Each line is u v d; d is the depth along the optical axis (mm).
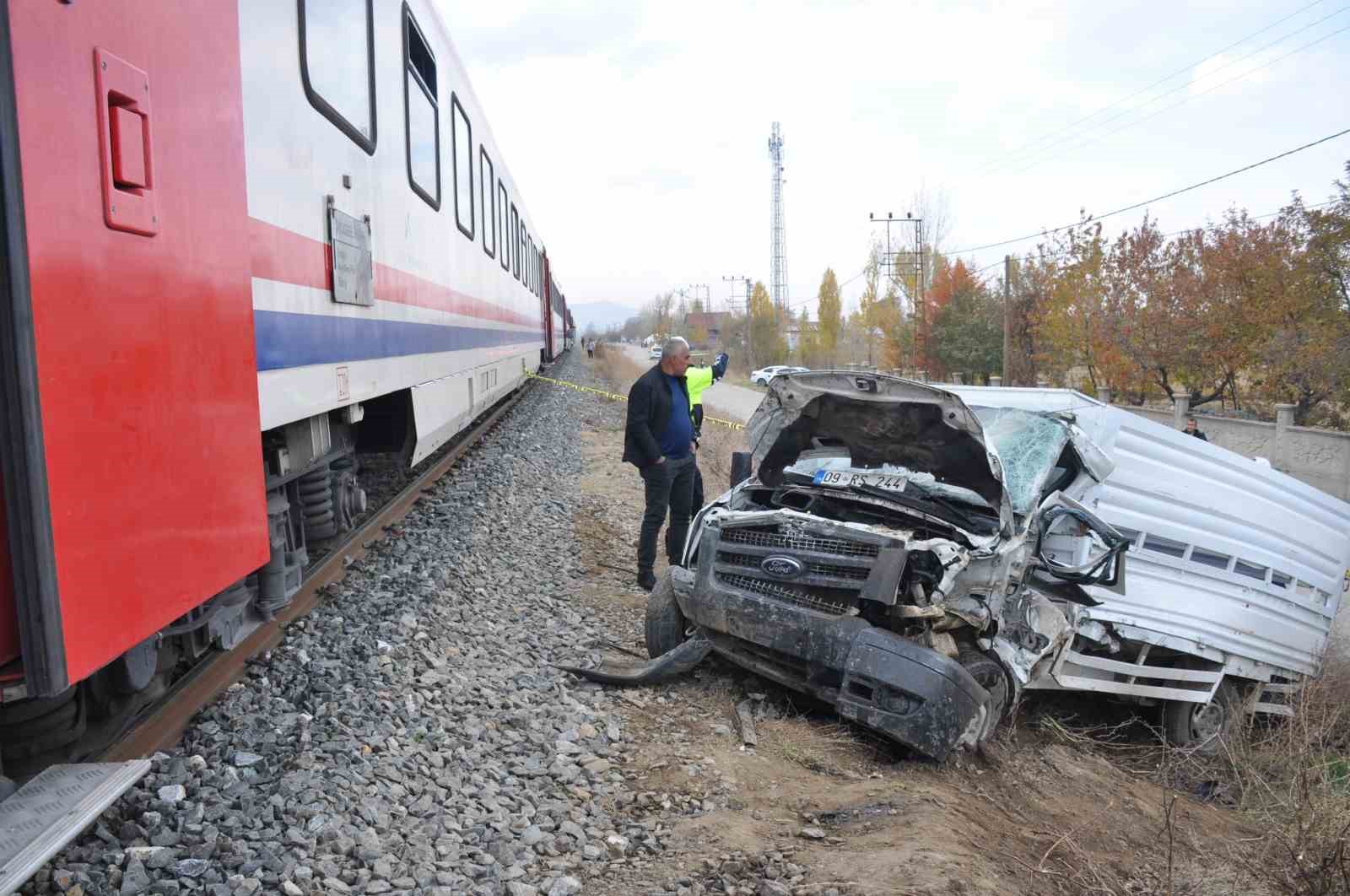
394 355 6605
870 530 4734
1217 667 6406
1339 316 20297
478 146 11539
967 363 37844
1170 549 6172
